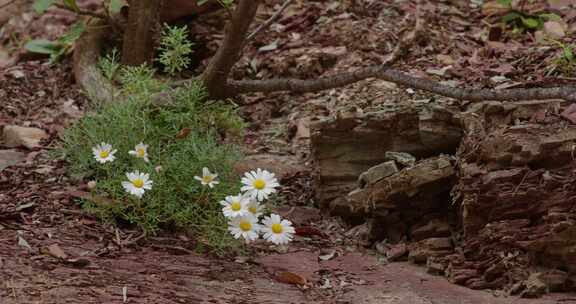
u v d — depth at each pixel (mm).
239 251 4117
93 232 4090
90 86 5637
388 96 5164
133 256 3896
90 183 4164
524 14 5836
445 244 4176
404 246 4262
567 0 6027
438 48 5660
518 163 4000
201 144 4426
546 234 3836
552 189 3891
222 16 6211
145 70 4875
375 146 4574
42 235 3945
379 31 5863
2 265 3494
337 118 4555
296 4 6324
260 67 5898
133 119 4496
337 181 4621
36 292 3258
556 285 3816
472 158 4145
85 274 3533
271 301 3555
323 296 3721
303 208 4703
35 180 4570
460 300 3730
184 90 4809
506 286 3867
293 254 4207
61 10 6770
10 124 5395
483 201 4008
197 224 4238
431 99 4801
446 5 6176
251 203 3996
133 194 4059
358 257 4262
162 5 5891
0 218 4090
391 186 4285
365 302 3674
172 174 4289
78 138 4668
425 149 4500
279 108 5598
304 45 5949
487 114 4320
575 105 4230
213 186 4215
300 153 5133
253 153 5129
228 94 5191
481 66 5301
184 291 3520
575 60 5113
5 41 6730
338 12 6148
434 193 4301
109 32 6020
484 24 5945
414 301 3689
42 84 5953
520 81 5016
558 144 3936
